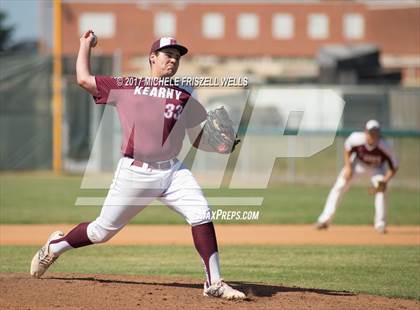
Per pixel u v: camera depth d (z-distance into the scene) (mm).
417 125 76312
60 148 74312
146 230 35781
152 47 17328
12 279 19375
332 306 16828
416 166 64500
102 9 123500
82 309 16016
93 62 72812
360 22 136875
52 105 75500
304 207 47500
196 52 132125
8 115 75000
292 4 135625
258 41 135000
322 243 31016
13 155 75312
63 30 120438
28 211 43719
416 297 18922
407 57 133750
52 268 23562
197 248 17234
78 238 18281
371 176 35062
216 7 132750
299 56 134750
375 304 17406
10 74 74812
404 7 134625
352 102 78250
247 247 29531
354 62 96812
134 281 20156
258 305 16531
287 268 23984
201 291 18078
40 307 16172
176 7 130375
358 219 41406
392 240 32125
